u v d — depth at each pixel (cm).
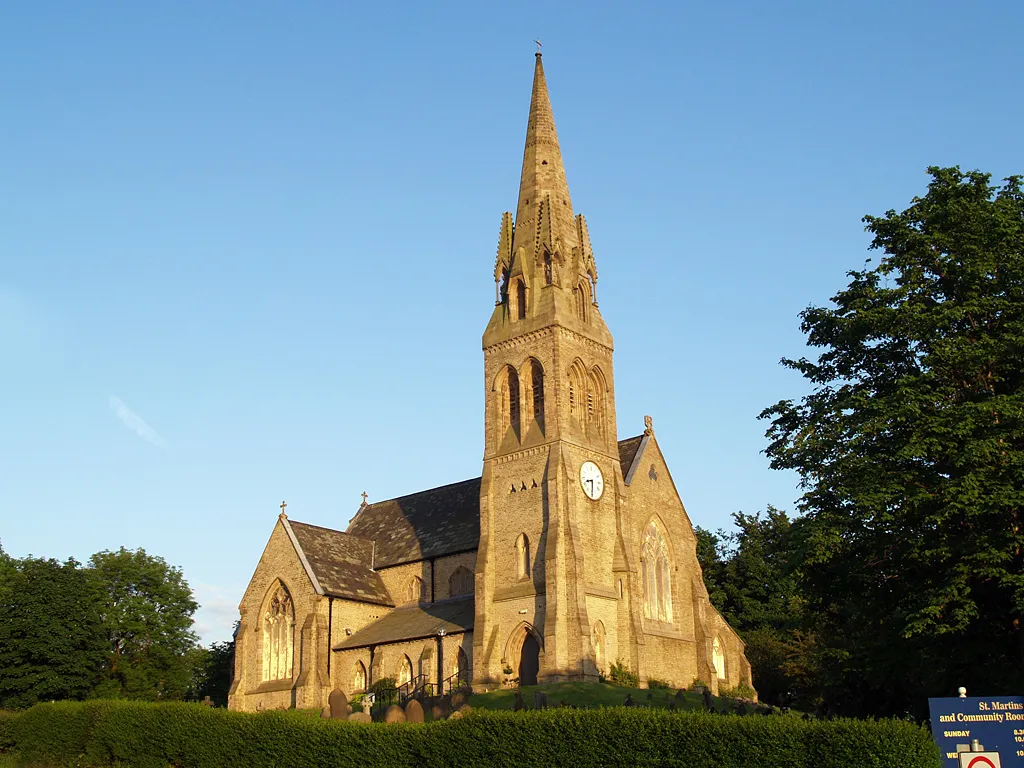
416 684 8462
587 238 9412
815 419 5469
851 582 5278
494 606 8262
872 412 5059
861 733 3319
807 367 5750
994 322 5106
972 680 5031
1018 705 3412
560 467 8225
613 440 8938
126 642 10638
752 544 11562
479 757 3966
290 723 4647
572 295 9106
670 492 9481
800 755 3406
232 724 4900
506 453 8688
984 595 4853
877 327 5197
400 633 8844
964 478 4541
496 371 9006
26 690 8781
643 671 8200
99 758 5612
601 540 8438
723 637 9325
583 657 7625
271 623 9531
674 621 9012
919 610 4678
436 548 9525
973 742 3378
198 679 12238
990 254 5078
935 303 5247
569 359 8756
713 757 3531
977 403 4666
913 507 4825
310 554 9525
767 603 11288
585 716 3825
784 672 9550
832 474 5138
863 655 5159
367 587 9650
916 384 5019
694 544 9469
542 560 8119
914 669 5441
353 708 7644
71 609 9144
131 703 5634
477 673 7994
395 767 4194
